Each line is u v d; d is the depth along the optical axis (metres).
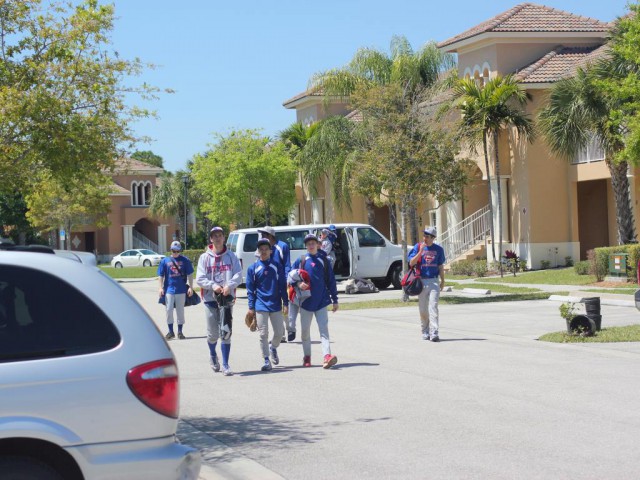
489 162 36.22
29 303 4.98
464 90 33.41
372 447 8.12
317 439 8.50
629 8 25.03
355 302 24.89
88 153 12.47
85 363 4.89
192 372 12.94
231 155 50.50
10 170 12.10
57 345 4.91
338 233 29.77
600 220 36.81
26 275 5.03
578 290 25.75
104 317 5.04
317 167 41.91
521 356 13.83
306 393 11.00
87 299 5.05
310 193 43.16
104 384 4.88
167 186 75.56
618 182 28.78
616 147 28.11
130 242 78.25
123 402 4.90
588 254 28.83
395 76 40.22
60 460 4.90
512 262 32.81
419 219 35.06
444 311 21.69
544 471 7.14
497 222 36.38
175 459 4.99
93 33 12.63
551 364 12.90
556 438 8.27
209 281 12.56
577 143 28.78
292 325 15.97
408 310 22.55
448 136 25.36
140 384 4.94
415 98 27.31
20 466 4.74
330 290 13.23
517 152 35.59
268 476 7.22
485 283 30.69
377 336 17.14
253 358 14.37
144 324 5.11
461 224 39.56
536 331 17.00
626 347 14.42
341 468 7.43
